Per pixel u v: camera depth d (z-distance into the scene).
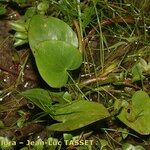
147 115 0.16
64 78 0.16
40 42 0.15
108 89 0.18
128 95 0.18
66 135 0.16
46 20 0.16
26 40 0.18
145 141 0.17
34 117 0.17
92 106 0.15
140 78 0.18
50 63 0.15
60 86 0.16
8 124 0.17
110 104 0.18
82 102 0.15
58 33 0.16
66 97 0.16
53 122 0.17
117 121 0.17
